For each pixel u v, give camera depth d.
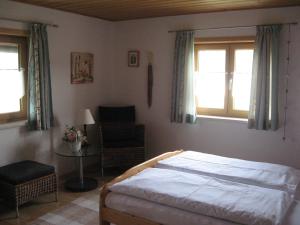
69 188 4.02
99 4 3.85
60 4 3.86
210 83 4.59
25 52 3.92
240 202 2.22
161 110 4.92
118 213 2.55
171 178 2.70
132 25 5.02
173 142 4.87
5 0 3.56
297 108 3.91
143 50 4.97
